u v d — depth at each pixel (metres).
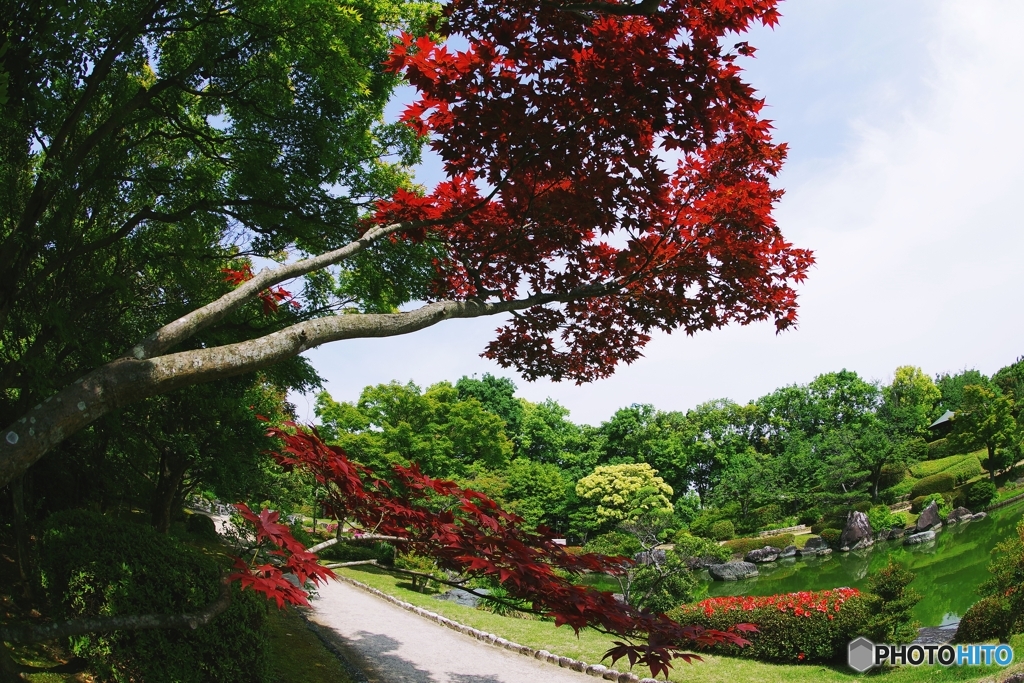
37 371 5.51
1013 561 7.44
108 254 7.04
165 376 2.30
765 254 4.05
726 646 8.27
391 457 22.25
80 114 6.09
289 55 7.25
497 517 2.99
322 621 10.86
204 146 8.16
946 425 43.25
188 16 6.57
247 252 8.65
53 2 5.02
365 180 8.52
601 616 2.62
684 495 42.47
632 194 3.40
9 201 5.70
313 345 2.67
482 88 3.14
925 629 8.99
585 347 4.81
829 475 32.22
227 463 10.41
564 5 2.94
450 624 10.84
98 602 5.02
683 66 2.84
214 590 5.40
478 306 3.52
